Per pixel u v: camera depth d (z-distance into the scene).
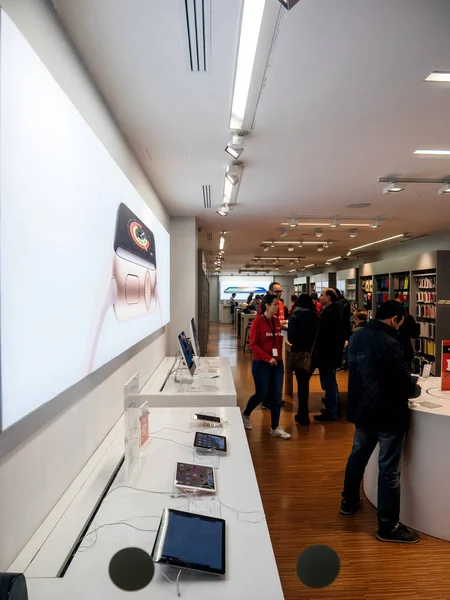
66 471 1.60
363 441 2.60
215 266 16.95
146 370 3.57
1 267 0.99
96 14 1.53
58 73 1.54
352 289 11.25
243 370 7.84
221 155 3.20
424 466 2.52
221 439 1.97
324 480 3.23
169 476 1.63
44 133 1.26
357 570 2.17
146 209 3.22
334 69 1.95
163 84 2.08
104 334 1.98
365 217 6.22
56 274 1.36
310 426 4.56
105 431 2.21
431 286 7.12
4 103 1.01
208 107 2.35
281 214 5.89
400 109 2.42
